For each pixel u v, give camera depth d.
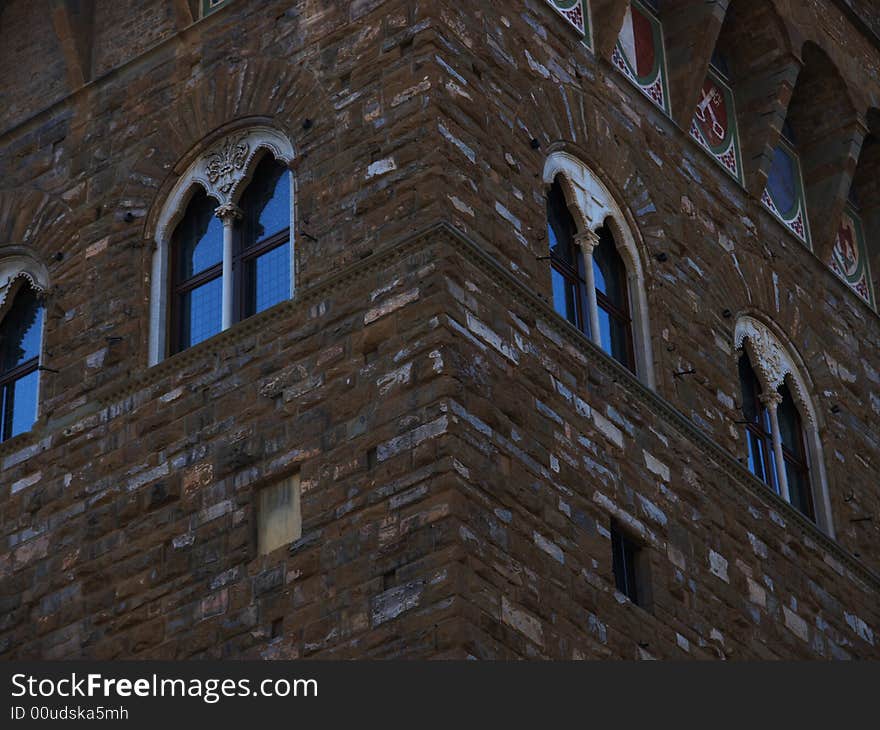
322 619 38.69
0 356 46.78
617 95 47.53
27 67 49.69
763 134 51.50
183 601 40.72
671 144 48.72
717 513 44.62
